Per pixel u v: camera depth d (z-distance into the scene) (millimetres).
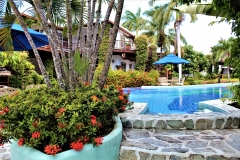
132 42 22750
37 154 2225
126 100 5070
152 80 15789
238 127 3969
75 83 3564
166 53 25922
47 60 14773
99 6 4539
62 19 5188
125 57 20406
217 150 2818
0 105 2732
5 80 10172
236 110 4699
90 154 2422
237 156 2662
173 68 22359
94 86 3729
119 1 3586
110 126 3430
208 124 3912
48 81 3641
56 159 2150
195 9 4012
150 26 24672
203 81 18844
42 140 2373
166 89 13641
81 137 2408
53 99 2734
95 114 2916
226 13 2381
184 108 7961
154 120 4023
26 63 11820
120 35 21547
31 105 2455
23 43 6621
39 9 3359
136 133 3713
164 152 2791
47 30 3416
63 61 3670
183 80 17547
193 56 22250
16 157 2469
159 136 3523
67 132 2322
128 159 2957
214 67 29016
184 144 3098
